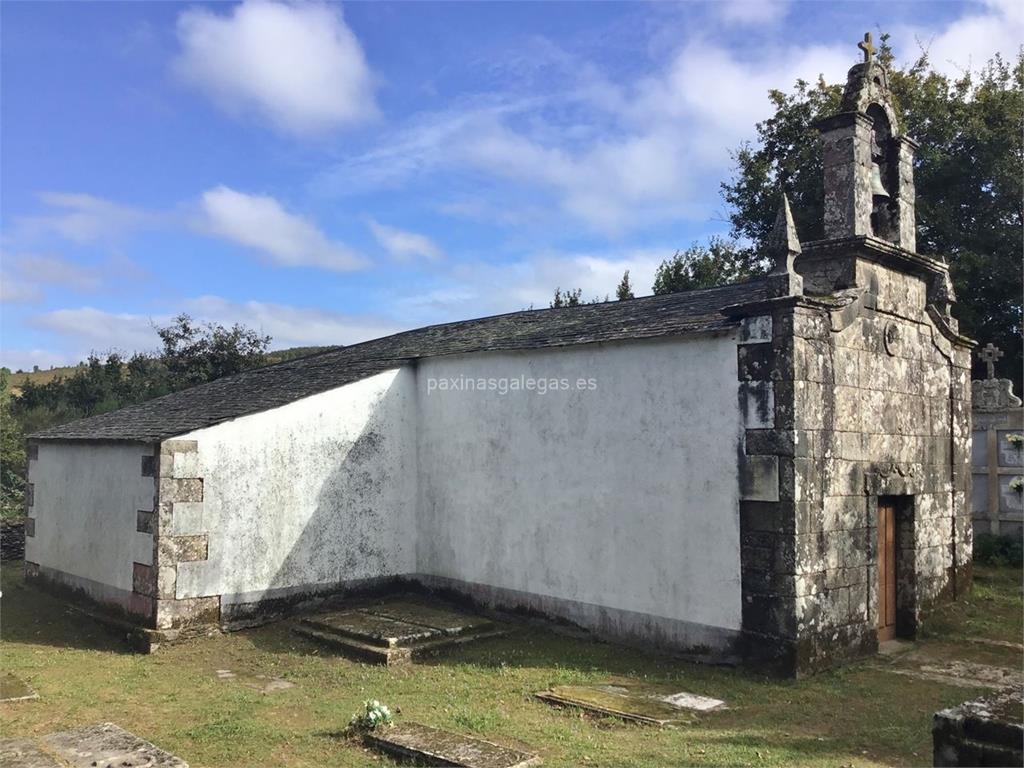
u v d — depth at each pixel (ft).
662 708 24.99
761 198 79.56
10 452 79.66
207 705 25.57
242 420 36.99
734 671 29.32
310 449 39.32
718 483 30.53
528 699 26.35
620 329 35.45
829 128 33.76
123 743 20.36
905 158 36.11
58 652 33.24
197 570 35.17
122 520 37.63
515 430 38.47
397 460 42.83
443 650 32.73
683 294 40.73
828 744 21.83
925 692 26.99
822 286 33.42
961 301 66.28
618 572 33.71
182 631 34.53
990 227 66.80
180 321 99.81
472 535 40.14
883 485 33.06
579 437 35.65
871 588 31.89
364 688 27.66
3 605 42.29
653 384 32.99
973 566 44.06
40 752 19.60
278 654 32.65
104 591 38.86
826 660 29.32
